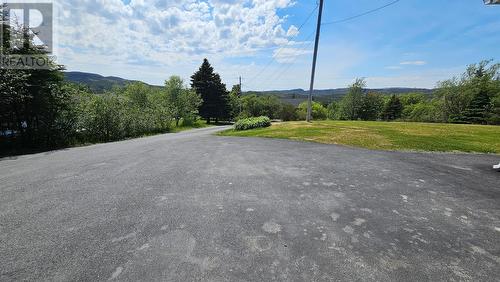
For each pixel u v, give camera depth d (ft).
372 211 11.66
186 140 40.78
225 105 177.68
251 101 228.43
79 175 17.85
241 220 10.62
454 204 12.58
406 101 216.13
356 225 10.34
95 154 28.27
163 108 99.66
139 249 8.48
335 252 8.49
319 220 10.72
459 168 19.13
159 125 92.02
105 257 8.04
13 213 11.34
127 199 12.91
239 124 59.21
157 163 21.57
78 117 49.11
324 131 41.11
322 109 229.66
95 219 10.67
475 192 14.21
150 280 6.99
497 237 9.62
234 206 12.04
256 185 15.19
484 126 48.93
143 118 75.00
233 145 31.86
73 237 9.24
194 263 7.77
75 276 7.16
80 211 11.48
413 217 11.14
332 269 7.62
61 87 44.80
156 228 9.89
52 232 9.61
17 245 8.75
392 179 16.39
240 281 7.02
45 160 25.57
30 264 7.70
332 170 18.53
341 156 23.41
